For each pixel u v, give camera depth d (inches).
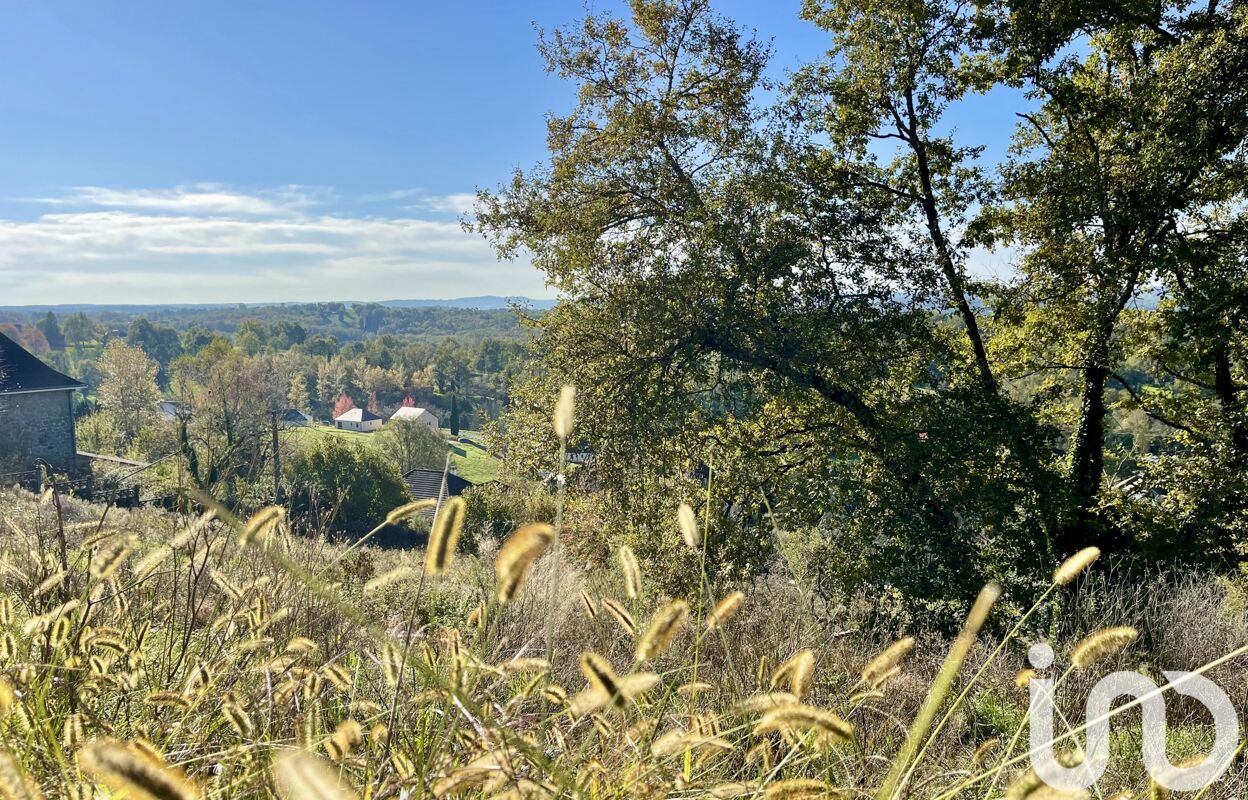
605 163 526.6
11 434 1064.8
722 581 377.1
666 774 51.0
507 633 88.1
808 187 533.6
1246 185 482.0
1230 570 464.1
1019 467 481.7
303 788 21.1
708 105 539.8
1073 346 562.6
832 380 502.6
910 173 565.9
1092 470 603.5
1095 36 557.6
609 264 516.1
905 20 513.7
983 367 569.6
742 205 496.7
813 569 293.9
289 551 86.2
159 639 78.3
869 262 515.8
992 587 40.0
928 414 499.2
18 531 79.9
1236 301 468.4
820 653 99.4
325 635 81.0
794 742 51.9
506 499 516.4
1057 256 518.0
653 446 476.4
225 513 36.7
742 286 498.0
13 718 49.4
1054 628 198.8
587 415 489.4
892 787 44.4
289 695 62.4
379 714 57.6
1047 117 589.3
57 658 58.6
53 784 45.6
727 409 514.9
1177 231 514.9
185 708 56.5
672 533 435.2
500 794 41.8
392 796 47.8
